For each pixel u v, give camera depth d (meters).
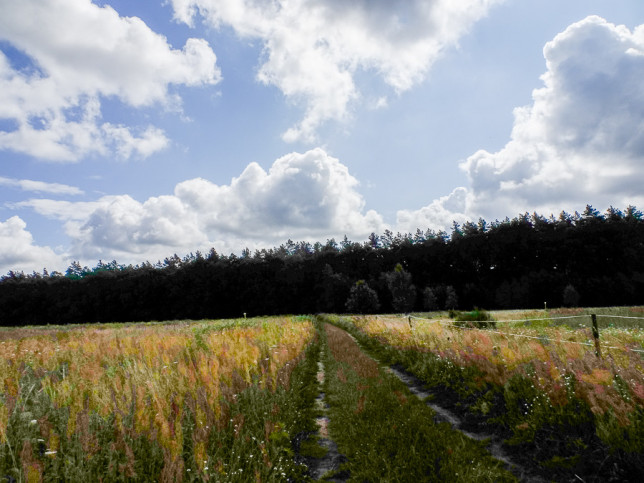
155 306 93.81
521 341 7.19
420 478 3.89
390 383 8.09
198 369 6.06
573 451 4.22
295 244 144.88
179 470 3.21
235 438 4.30
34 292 95.44
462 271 88.69
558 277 70.75
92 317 93.06
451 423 5.67
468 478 3.76
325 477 4.10
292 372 8.63
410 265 93.88
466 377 7.23
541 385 5.19
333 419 5.95
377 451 4.52
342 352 13.41
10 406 4.07
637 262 72.44
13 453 3.31
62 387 4.82
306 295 93.75
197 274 95.94
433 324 13.42
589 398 4.31
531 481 3.77
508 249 84.44
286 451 4.49
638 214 89.88
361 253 102.81
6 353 8.23
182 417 4.32
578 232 79.25
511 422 5.16
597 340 5.65
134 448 3.77
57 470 3.26
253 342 9.88
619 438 3.89
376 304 52.41
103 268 149.38
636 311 20.67
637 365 4.92
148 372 5.72
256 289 93.62
